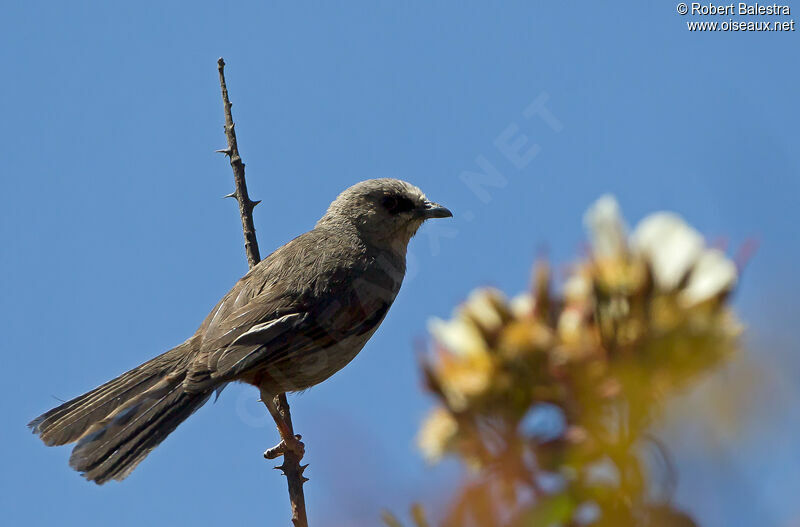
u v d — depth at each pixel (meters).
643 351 1.30
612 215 1.39
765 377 1.19
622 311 1.33
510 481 1.33
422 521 1.34
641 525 1.25
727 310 1.30
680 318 1.29
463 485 1.35
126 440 4.67
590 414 1.32
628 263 1.35
